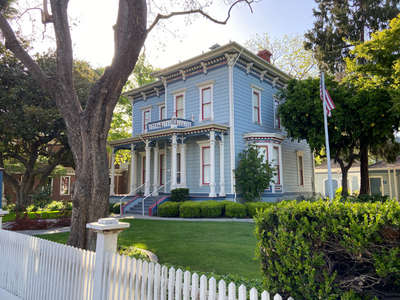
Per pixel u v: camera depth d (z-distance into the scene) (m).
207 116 18.59
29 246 4.89
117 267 3.41
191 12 8.09
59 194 32.06
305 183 23.77
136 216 16.08
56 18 6.77
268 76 20.81
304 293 2.85
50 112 18.45
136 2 6.30
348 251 2.68
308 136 16.44
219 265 6.11
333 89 16.27
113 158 22.83
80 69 21.05
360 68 15.55
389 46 13.89
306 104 15.85
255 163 16.25
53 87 6.69
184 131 17.64
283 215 3.14
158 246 7.98
